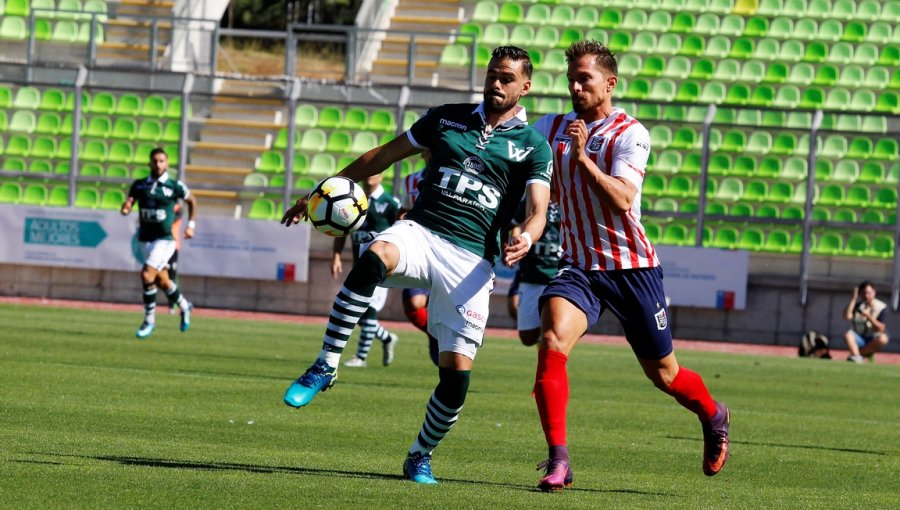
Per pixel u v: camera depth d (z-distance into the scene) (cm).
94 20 8056
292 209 2000
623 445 2484
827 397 3947
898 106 8338
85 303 7269
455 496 1681
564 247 1959
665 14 8775
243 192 7675
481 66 8544
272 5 13712
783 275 7056
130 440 2119
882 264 7069
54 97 8062
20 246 7369
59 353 3869
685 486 1964
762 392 4012
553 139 1959
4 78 7850
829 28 8706
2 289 7431
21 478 1623
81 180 7738
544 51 8650
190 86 7625
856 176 7612
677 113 7512
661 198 7644
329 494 1631
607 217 1892
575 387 3819
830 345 7019
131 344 4425
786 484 2066
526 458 2205
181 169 7506
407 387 3475
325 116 7938
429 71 8538
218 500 1538
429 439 1844
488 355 5009
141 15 8600
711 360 5503
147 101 8025
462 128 1848
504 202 1856
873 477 2212
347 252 7250
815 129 7125
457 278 1817
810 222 7088
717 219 7212
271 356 4262
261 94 7875
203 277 7338
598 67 1916
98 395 2802
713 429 1988
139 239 4866
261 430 2384
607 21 8788
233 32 8044
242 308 7306
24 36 8794
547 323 1856
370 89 7581
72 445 2002
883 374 5122
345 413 2752
